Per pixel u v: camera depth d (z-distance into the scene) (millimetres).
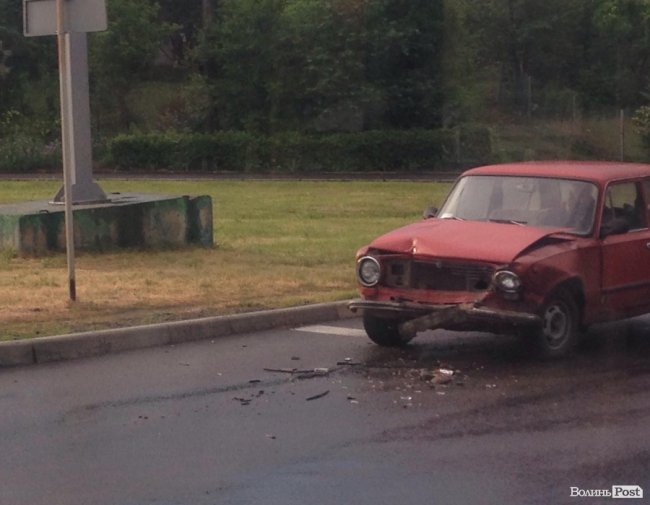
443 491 6512
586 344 10969
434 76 44031
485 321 9617
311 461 7121
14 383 9328
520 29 46438
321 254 16953
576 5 47062
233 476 6828
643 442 7504
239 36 45000
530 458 7141
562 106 44344
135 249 16984
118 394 8938
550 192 10773
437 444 7473
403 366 9938
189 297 12859
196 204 17812
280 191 30391
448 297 9898
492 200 10977
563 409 8383
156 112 46500
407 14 43844
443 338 11211
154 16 47062
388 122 43844
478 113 44250
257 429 7887
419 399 8719
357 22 43688
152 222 17297
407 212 24484
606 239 10469
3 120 45625
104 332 10617
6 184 33344
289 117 44656
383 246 10297
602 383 9234
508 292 9617
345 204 26344
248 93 45312
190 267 15336
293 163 40688
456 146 40469
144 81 48375
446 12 44125
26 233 15953
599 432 7750
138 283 13789
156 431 7855
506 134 42438
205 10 46500
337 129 43750
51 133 44562
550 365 9930
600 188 10648
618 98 46969
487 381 9320
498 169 11242
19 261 15562
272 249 17562
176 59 49844
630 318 12133
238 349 10727
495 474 6820
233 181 34781
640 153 41094
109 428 7938
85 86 17312
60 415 8297
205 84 45594
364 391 9000
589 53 47844
